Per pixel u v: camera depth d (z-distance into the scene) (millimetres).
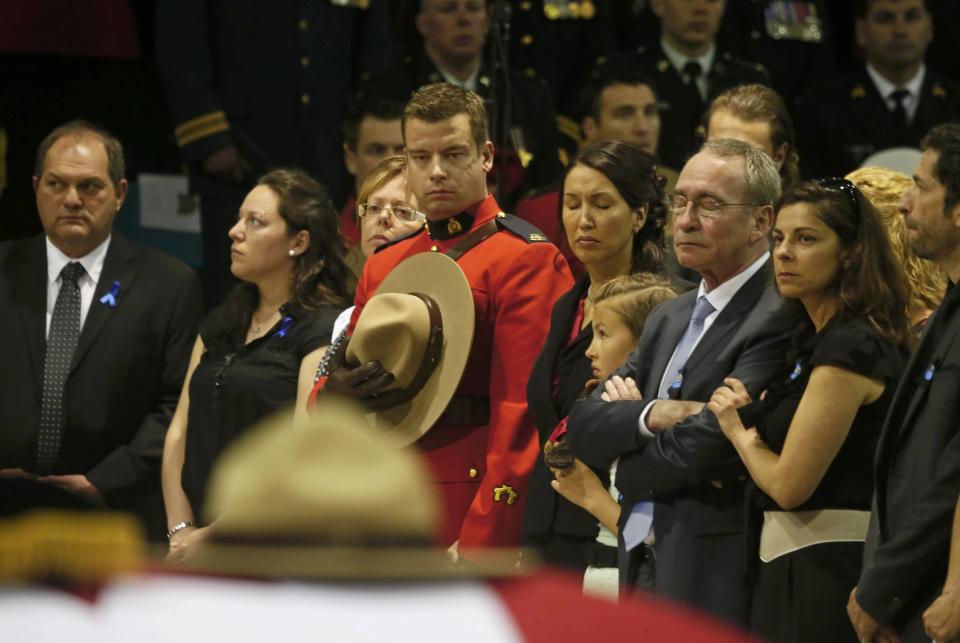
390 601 3744
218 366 17547
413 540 3879
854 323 12078
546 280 15398
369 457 3910
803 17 28141
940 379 11633
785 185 17922
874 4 25734
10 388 19062
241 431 17203
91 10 25797
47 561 3898
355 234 21625
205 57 24359
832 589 11945
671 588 12453
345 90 25641
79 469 19094
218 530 3912
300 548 3816
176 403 19516
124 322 19406
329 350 16547
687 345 13344
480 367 15438
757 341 12711
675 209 13391
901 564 11359
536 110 24188
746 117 18000
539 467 14766
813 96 26141
